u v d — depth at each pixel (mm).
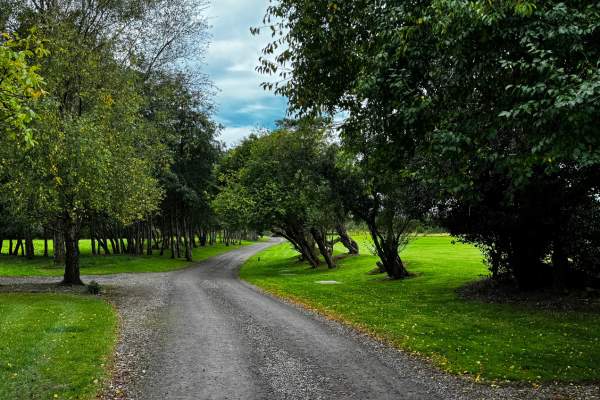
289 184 38812
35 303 18172
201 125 50250
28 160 18469
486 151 8836
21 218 23859
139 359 10297
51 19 22359
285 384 8570
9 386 8094
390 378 8906
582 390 7992
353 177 26516
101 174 20234
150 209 28375
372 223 28031
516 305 16422
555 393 7871
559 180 15234
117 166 22297
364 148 11891
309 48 11273
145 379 8852
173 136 32062
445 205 19156
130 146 23891
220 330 13688
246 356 10609
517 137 10695
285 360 10258
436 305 17297
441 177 9922
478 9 7301
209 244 99938
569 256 17578
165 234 75062
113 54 24906
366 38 10922
